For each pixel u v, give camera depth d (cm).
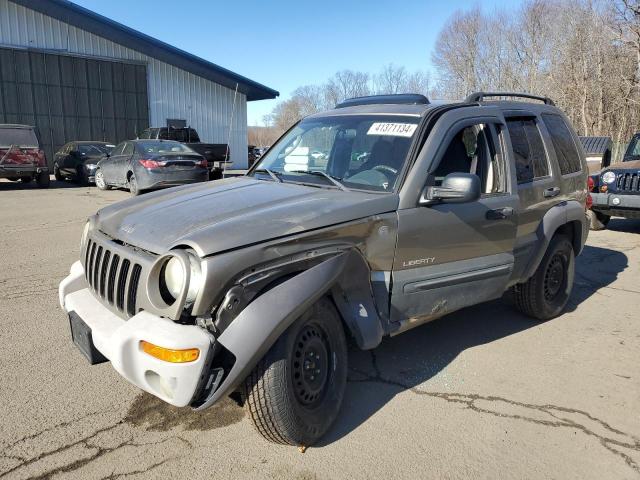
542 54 4281
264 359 272
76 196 1467
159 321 254
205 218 295
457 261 374
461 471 283
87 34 2444
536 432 319
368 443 306
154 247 277
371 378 385
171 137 1939
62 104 2428
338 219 304
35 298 548
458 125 378
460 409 344
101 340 275
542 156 470
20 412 331
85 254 342
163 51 2614
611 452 300
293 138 443
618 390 372
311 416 295
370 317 322
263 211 300
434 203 348
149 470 280
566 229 524
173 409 338
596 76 3812
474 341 454
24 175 1625
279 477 276
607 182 912
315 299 281
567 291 520
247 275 262
